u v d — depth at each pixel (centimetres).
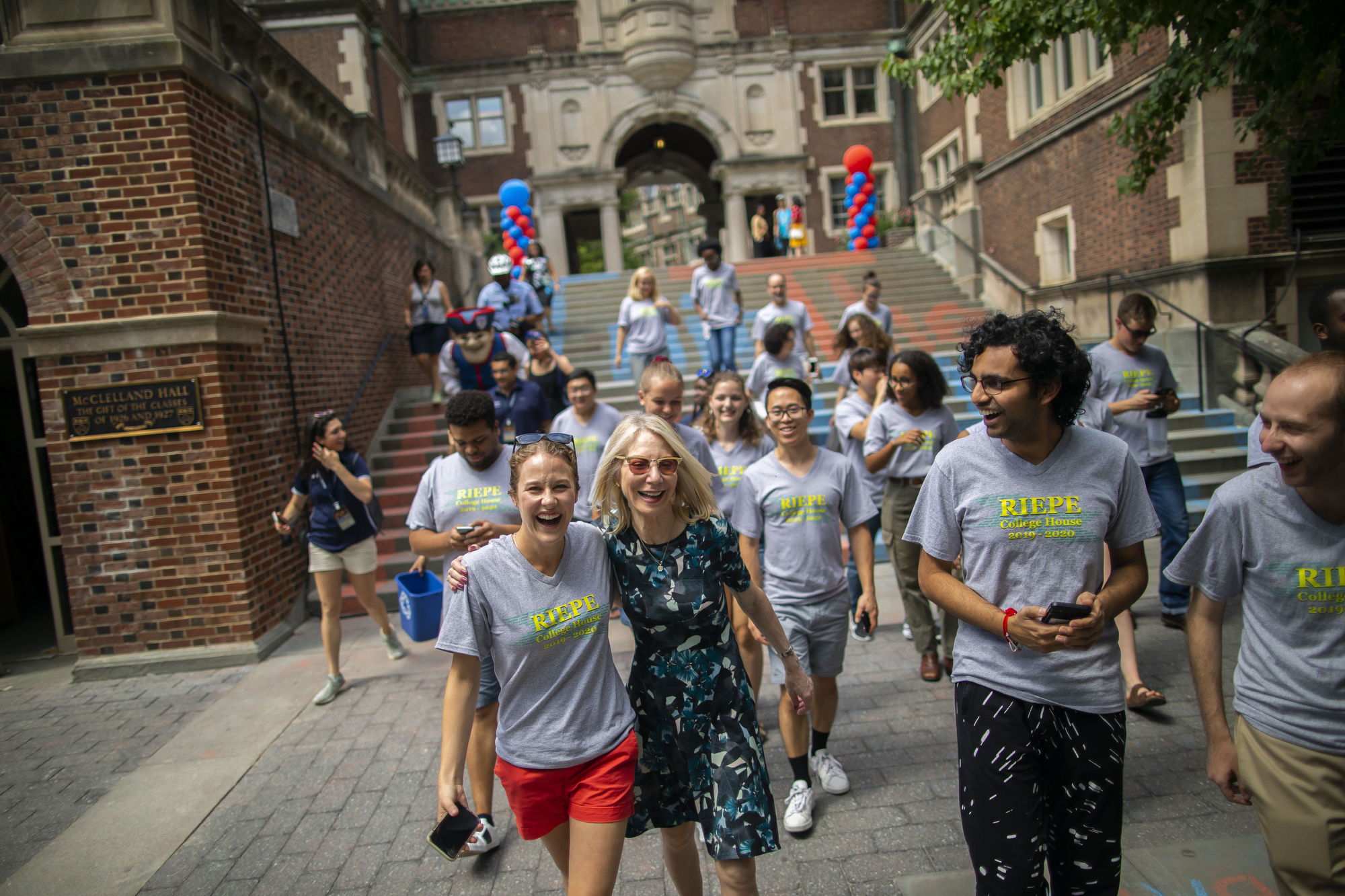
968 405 885
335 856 318
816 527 322
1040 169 1167
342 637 601
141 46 537
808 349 783
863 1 2006
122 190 548
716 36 1973
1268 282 832
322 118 919
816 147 2006
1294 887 184
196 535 563
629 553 229
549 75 1945
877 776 348
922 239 1547
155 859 324
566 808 225
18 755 434
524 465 214
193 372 559
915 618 445
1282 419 174
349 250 877
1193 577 204
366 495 479
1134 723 378
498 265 846
